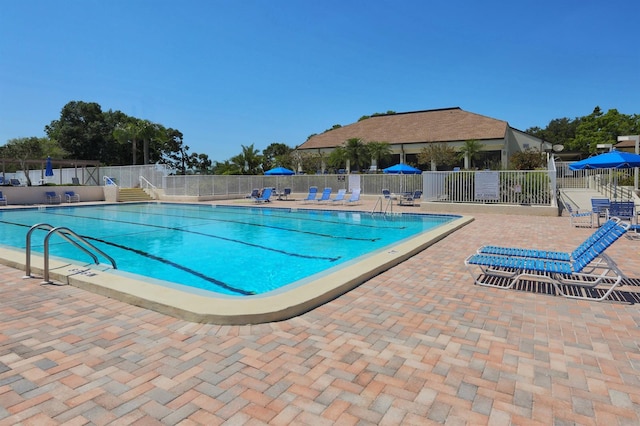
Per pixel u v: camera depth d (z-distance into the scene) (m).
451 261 7.43
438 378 3.15
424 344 3.78
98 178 32.25
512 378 3.15
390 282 5.96
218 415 2.67
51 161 29.06
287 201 27.17
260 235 13.22
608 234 5.43
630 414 2.67
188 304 4.52
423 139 42.91
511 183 17.83
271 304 4.52
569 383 3.07
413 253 8.01
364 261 6.81
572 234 11.02
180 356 3.52
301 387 3.02
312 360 3.46
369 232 13.77
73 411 2.71
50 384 3.05
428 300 5.11
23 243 11.83
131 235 13.24
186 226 15.54
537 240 9.99
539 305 4.90
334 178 30.17
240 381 3.11
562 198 20.52
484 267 6.79
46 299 5.11
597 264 6.33
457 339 3.90
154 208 23.45
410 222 16.30
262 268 8.51
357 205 23.38
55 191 25.89
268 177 32.47
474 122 42.88
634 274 6.35
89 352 3.60
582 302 5.01
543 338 3.92
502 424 2.57
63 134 49.16
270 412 2.71
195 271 8.27
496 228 12.34
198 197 26.73
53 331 4.07
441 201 19.20
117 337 3.92
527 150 35.66
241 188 30.41
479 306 4.87
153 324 4.26
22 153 36.50
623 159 11.56
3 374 3.20
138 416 2.66
